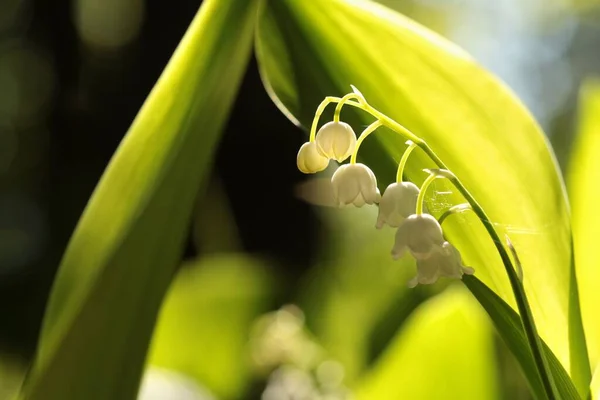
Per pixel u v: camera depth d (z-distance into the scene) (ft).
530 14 5.19
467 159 0.85
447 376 1.20
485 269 0.83
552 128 4.78
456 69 0.86
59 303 0.81
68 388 0.82
